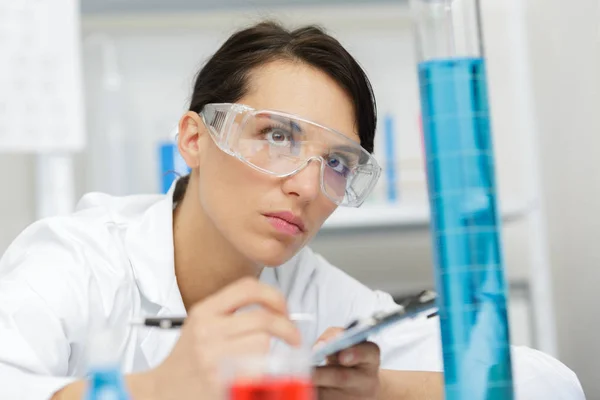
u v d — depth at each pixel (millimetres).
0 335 1340
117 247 1662
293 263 1929
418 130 3340
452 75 972
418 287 3383
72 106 2609
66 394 1161
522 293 2953
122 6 3148
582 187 2404
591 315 2393
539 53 2736
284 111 1420
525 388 1545
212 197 1497
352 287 1980
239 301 1019
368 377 1265
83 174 3229
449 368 945
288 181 1403
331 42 1471
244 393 744
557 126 2594
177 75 3303
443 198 963
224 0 3158
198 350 970
